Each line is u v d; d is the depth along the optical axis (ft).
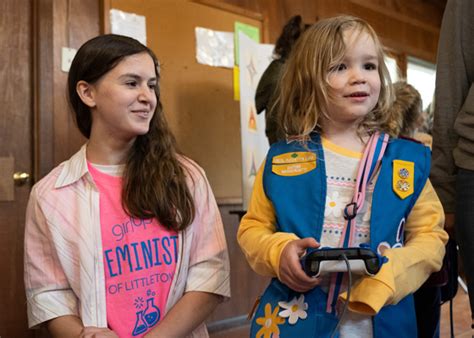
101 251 4.25
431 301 4.38
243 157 9.12
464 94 4.38
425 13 18.11
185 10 10.21
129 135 4.43
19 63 7.98
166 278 4.34
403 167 3.68
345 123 3.88
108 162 4.55
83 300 4.16
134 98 4.33
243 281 10.66
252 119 9.70
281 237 3.53
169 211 4.39
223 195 10.61
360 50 3.80
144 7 9.53
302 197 3.72
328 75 3.82
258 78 10.15
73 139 8.39
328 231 3.61
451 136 4.35
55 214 4.36
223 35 10.88
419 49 17.61
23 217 7.93
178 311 4.24
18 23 7.99
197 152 10.23
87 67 4.42
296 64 4.09
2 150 7.77
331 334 3.32
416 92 7.36
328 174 3.75
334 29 3.90
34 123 8.04
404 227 3.74
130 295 4.22
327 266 3.19
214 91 10.63
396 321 3.49
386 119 4.02
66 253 4.30
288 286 3.43
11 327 7.72
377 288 3.12
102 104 4.37
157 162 4.56
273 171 3.89
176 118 9.93
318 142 3.89
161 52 9.76
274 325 3.54
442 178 4.39
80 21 8.62
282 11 12.26
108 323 4.15
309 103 3.93
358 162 3.75
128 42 4.49
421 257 3.42
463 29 4.37
